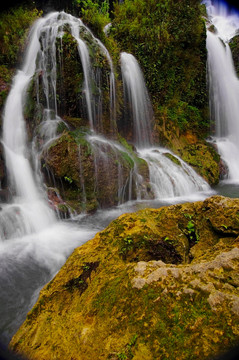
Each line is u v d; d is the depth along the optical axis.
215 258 1.92
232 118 14.82
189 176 9.03
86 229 5.60
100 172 6.77
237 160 12.07
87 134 7.48
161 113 11.63
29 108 7.71
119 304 1.78
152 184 8.09
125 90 10.20
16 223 5.18
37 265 4.17
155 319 1.58
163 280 1.81
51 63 7.68
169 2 11.49
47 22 9.08
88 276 2.26
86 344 1.63
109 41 10.48
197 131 12.48
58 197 6.34
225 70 15.31
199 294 1.63
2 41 10.45
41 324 1.98
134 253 2.49
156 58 11.50
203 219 3.00
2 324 2.93
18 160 7.14
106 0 14.02
